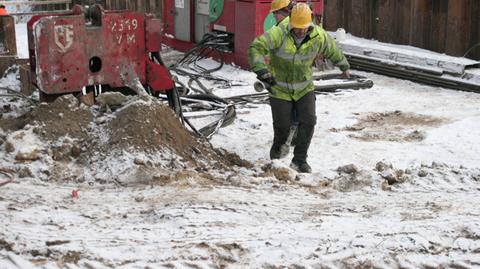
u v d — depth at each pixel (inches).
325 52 613.9
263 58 592.4
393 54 1071.0
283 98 616.4
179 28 1241.4
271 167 592.1
